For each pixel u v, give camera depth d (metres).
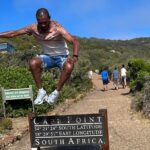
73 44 6.77
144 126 13.66
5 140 12.26
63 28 6.87
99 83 41.72
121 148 10.98
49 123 7.82
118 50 99.06
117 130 13.23
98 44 102.75
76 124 7.76
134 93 23.25
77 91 27.44
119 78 37.03
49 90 19.08
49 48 7.02
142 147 10.98
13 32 7.03
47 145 7.86
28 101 17.75
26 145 11.95
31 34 7.08
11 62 30.36
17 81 19.19
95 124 7.72
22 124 15.13
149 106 15.40
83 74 30.89
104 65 58.12
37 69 7.08
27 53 31.30
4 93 17.27
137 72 24.84
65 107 20.09
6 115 17.38
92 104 21.33
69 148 9.76
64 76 6.92
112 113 17.19
